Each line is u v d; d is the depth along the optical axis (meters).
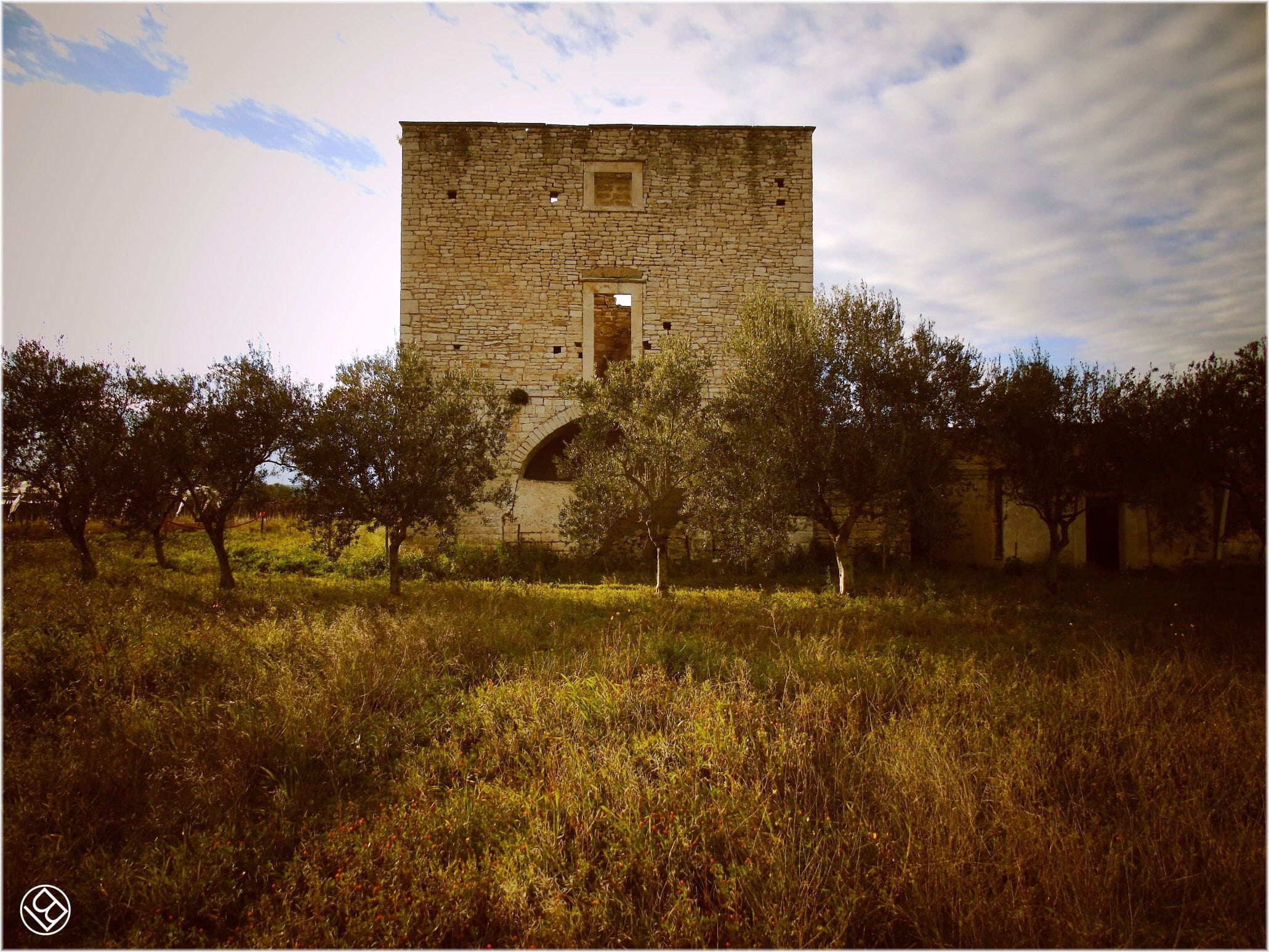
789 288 19.39
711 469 12.49
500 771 4.58
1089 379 12.71
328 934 3.03
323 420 11.66
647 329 19.14
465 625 7.84
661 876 3.41
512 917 3.17
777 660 6.75
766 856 3.35
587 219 19.23
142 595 8.95
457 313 18.89
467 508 12.84
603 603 10.74
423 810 3.89
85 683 5.52
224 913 3.31
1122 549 16.31
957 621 9.38
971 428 12.88
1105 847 3.66
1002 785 4.03
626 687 5.56
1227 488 11.41
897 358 11.91
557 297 19.09
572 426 19.78
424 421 11.98
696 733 4.67
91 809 3.96
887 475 11.23
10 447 10.82
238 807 4.04
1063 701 5.37
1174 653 6.67
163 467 11.42
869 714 5.39
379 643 6.75
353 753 4.77
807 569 16.30
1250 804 3.98
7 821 3.65
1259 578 13.72
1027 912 3.05
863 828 3.66
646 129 19.47
